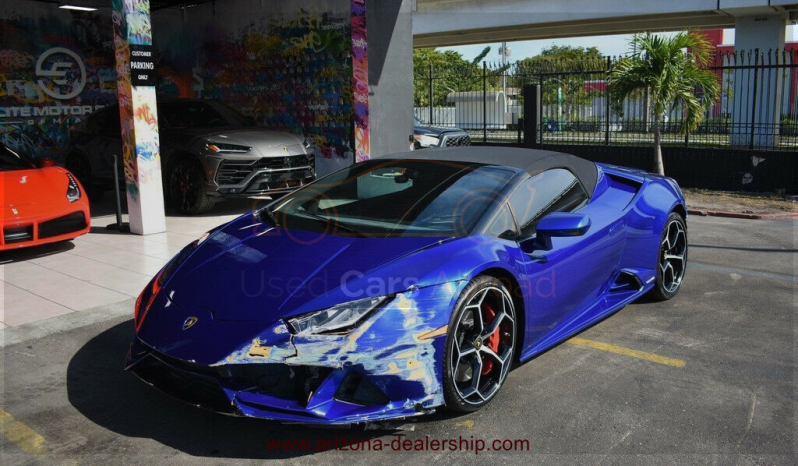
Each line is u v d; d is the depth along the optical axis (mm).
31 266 6000
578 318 4176
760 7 20484
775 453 2896
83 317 4664
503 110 18547
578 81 14570
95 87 12242
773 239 7598
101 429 3102
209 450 2920
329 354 2779
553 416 3248
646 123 12391
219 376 2818
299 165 8922
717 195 11594
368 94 9281
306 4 10852
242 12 11828
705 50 11805
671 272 5145
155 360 3096
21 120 11344
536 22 24266
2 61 11008
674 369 3826
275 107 11695
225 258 3436
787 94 19844
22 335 4320
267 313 2902
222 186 8297
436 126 15852
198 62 12789
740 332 4438
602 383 3631
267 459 2844
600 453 2902
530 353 3688
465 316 3170
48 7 11477
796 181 11555
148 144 7141
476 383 3223
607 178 4852
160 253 6461
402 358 2893
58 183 6492
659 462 2826
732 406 3354
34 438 3014
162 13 12797
